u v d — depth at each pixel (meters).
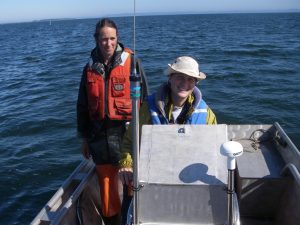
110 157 3.84
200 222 2.59
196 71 3.00
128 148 3.17
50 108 12.23
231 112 11.26
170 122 3.15
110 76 3.69
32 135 9.84
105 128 3.80
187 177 2.58
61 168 7.88
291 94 13.03
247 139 3.94
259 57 23.20
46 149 8.84
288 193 3.31
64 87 15.70
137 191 2.55
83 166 4.12
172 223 2.61
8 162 8.24
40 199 6.84
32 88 16.11
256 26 68.50
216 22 95.69
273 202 3.52
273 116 10.80
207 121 3.15
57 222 3.12
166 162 2.66
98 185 4.18
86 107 3.89
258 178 3.36
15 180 7.50
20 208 6.61
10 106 13.07
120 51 3.73
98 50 3.78
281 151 3.64
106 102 3.72
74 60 25.00
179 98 3.08
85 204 3.71
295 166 3.26
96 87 3.70
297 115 10.80
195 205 2.58
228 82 15.42
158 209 2.61
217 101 12.43
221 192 2.54
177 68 2.96
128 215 2.69
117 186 3.97
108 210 3.91
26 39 56.66
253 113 11.12
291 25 70.25
